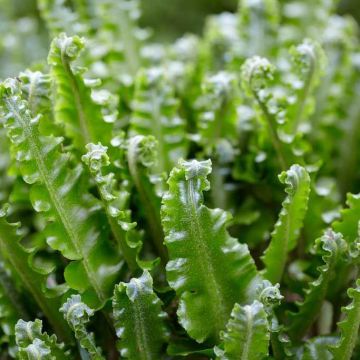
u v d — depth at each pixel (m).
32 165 0.86
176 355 0.86
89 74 1.10
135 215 0.94
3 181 1.07
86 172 0.89
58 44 0.89
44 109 0.90
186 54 1.23
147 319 0.84
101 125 0.92
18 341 0.83
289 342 0.86
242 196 1.02
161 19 2.20
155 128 1.00
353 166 1.09
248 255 0.85
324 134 1.09
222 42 1.18
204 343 0.86
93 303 0.87
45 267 0.89
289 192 0.85
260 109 0.95
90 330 0.90
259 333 0.80
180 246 0.84
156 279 0.90
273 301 0.82
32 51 1.33
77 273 0.87
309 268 0.92
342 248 0.85
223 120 1.01
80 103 0.91
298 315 0.89
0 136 1.07
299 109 0.97
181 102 1.11
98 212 0.88
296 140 0.95
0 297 0.91
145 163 0.90
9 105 0.85
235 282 0.85
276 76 1.12
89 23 1.20
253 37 1.16
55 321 0.90
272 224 1.00
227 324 0.82
